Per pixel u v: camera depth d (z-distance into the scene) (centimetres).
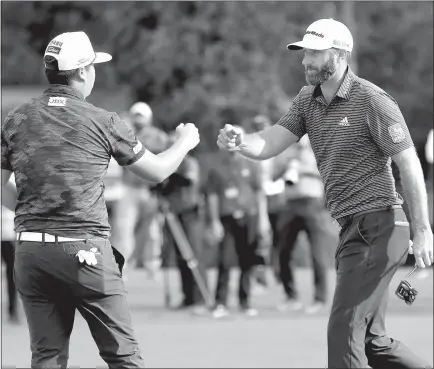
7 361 2025
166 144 2641
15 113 1323
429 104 5909
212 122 5222
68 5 5538
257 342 2233
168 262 2828
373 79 5972
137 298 3105
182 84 5438
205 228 3123
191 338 2300
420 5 5897
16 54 5628
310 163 2688
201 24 5328
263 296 3095
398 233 1355
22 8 5584
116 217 3462
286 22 5372
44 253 1286
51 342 1316
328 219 2816
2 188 1345
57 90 1320
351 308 1335
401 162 1343
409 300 1391
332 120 1372
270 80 5309
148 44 5356
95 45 5478
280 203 2930
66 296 1307
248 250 2667
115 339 1307
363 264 1346
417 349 2064
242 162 2639
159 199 2789
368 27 5875
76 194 1287
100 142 1302
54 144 1291
